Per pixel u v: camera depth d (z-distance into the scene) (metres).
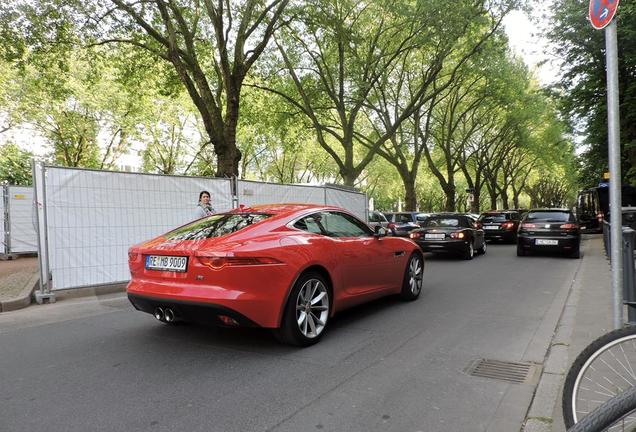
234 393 3.60
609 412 1.84
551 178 68.38
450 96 31.27
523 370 4.11
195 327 5.62
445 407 3.36
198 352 4.63
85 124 27.00
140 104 26.61
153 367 4.20
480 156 41.22
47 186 7.53
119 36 15.27
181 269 4.48
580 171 31.81
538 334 5.26
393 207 71.44
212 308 4.22
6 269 10.90
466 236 13.32
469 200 38.97
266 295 4.42
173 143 33.84
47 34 13.78
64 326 5.76
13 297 7.14
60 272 7.66
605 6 3.38
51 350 4.74
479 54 20.59
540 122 37.31
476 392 3.62
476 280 9.41
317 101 22.86
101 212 8.27
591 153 23.92
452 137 35.16
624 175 21.39
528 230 13.98
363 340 5.05
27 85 22.70
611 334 2.47
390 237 6.71
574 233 13.40
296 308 4.69
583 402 2.50
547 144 40.12
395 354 4.56
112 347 4.82
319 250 5.01
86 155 29.34
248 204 10.82
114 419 3.16
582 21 16.83
